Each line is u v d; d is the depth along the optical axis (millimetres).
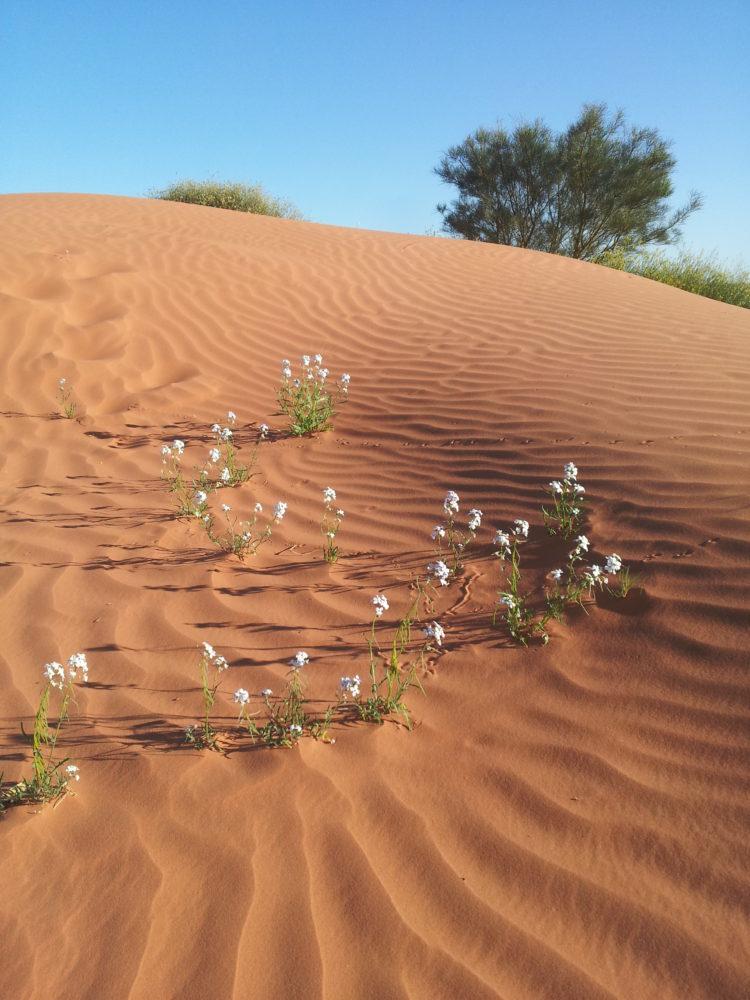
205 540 4520
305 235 12547
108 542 4512
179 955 1983
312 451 5859
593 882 2166
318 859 2271
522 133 23578
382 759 2684
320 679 3168
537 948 1984
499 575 3865
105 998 1874
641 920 2043
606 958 1952
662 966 1919
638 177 22984
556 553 3916
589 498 4328
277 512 4316
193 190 22500
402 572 4016
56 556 4344
